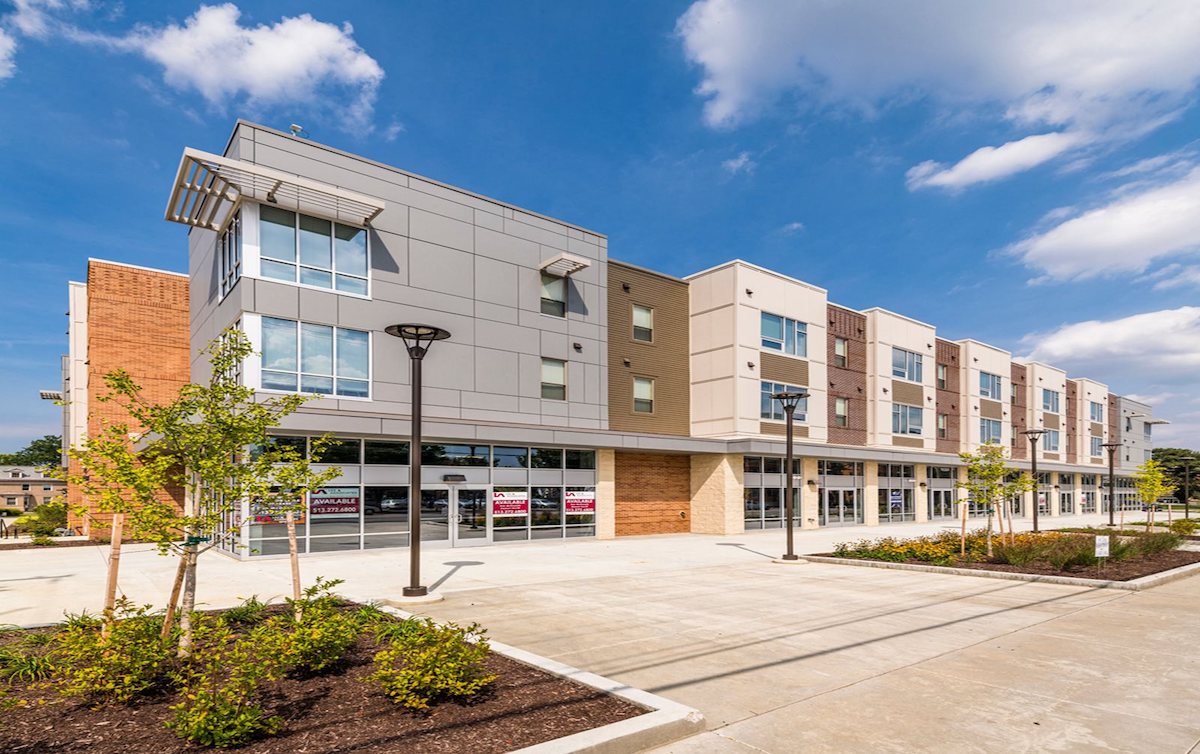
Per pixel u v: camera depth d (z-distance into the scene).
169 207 17.94
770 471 28.14
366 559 16.31
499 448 20.95
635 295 27.12
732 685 6.50
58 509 22.05
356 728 4.94
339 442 17.70
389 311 19.44
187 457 6.47
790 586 12.68
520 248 22.72
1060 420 51.16
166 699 5.43
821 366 31.36
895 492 34.72
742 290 27.75
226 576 13.13
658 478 26.59
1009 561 15.48
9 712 5.14
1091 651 7.88
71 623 6.91
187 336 24.33
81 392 27.95
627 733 4.83
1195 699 6.16
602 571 14.64
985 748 5.04
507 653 7.06
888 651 7.83
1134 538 20.03
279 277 17.56
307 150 18.34
